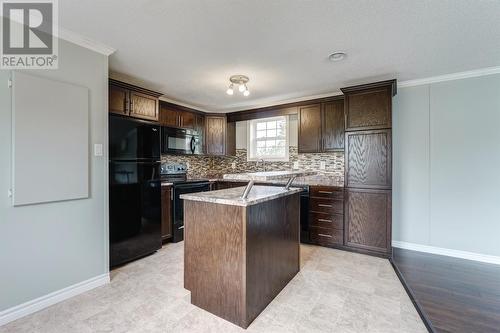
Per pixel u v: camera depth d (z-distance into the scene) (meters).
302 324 1.77
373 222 3.07
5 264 1.76
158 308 1.96
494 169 2.84
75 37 2.09
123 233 2.72
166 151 3.84
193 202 2.01
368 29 1.98
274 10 1.74
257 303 1.88
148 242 3.03
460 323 1.76
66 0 1.62
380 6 1.69
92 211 2.26
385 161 3.01
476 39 2.13
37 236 1.91
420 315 1.86
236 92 3.70
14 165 1.77
